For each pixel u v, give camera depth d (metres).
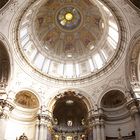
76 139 33.28
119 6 24.75
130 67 27.06
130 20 24.97
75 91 30.39
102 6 29.84
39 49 32.97
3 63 27.25
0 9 23.44
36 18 32.47
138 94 25.34
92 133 27.41
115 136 26.73
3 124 24.55
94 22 33.66
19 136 26.73
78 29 35.00
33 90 29.41
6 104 25.58
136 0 23.25
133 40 25.77
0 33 25.34
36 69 30.56
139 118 24.20
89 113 28.72
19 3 24.52
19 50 28.58
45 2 31.47
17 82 28.45
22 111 28.52
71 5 33.75
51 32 34.62
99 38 33.09
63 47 34.88
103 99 29.17
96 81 30.39
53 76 31.33
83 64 33.56
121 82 28.14
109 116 28.20
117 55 28.66
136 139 23.41
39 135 26.81
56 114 34.66
